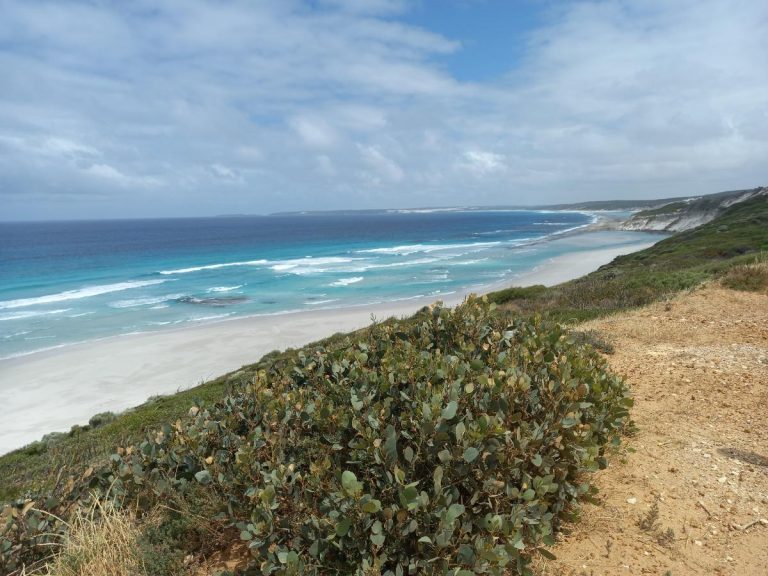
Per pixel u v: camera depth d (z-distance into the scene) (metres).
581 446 3.25
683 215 111.19
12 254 83.94
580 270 50.66
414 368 3.89
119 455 3.78
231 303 38.12
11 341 28.48
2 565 2.91
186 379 21.83
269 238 119.88
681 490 3.75
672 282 14.25
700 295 11.23
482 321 4.93
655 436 4.70
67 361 24.56
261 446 3.30
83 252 86.94
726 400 5.47
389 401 3.28
